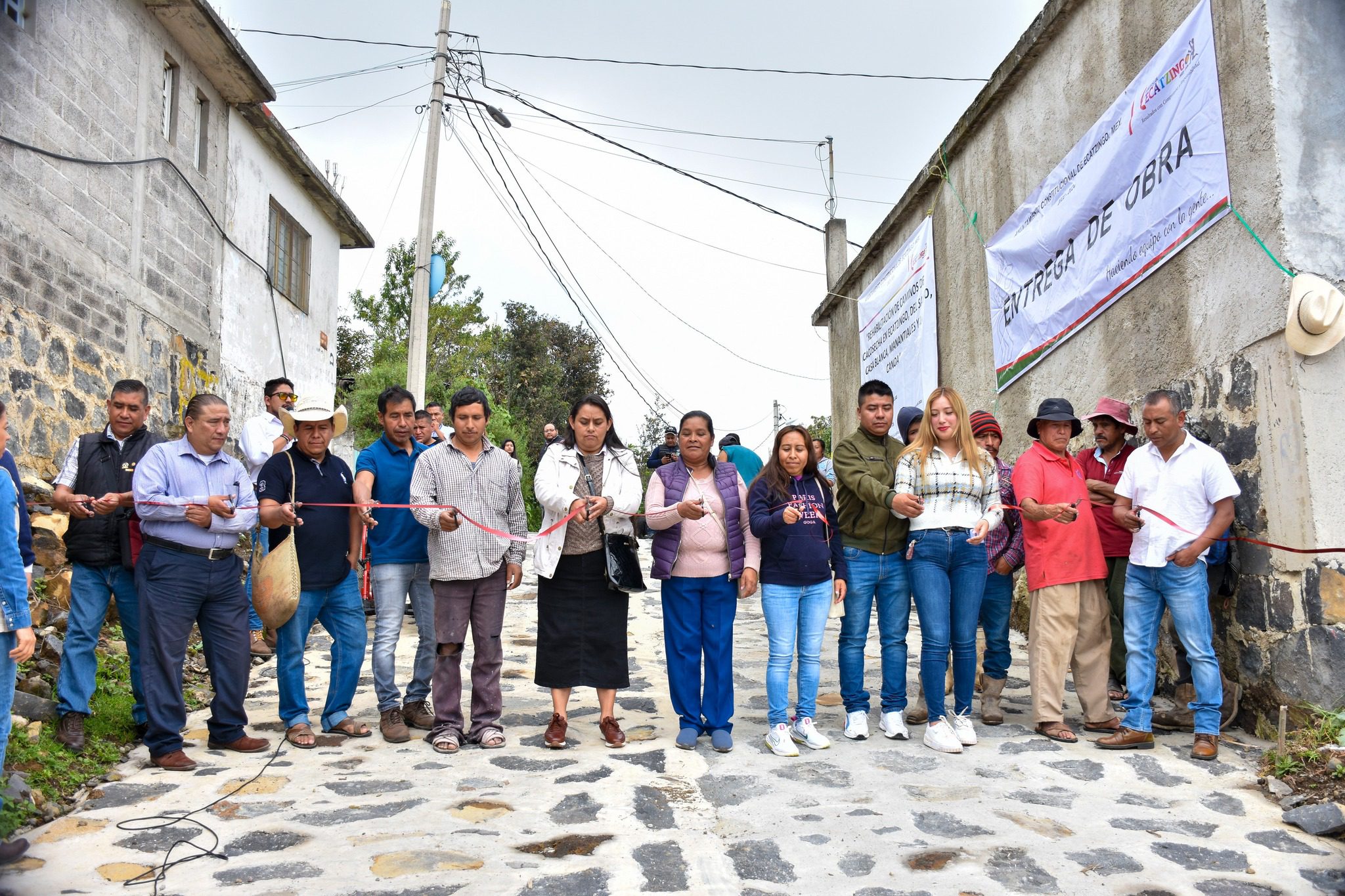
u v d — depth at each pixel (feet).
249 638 16.30
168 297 30.14
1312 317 15.02
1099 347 22.03
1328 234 15.93
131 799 13.58
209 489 15.53
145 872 11.00
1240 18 16.81
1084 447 22.57
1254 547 16.61
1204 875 11.03
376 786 14.35
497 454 17.11
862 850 11.84
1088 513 17.25
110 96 26.68
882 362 38.55
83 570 15.47
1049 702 16.85
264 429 21.61
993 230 28.17
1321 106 16.26
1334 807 12.39
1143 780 14.46
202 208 32.63
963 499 16.67
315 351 44.45
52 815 12.84
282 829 12.46
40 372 23.12
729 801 13.75
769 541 16.67
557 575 16.53
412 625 29.07
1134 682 16.26
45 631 17.93
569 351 108.47
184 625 15.28
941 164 31.37
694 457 16.69
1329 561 15.14
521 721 18.45
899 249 36.55
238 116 35.70
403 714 18.08
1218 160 17.39
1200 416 18.17
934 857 11.58
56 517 20.38
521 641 26.17
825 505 16.89
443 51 43.19
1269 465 16.24
